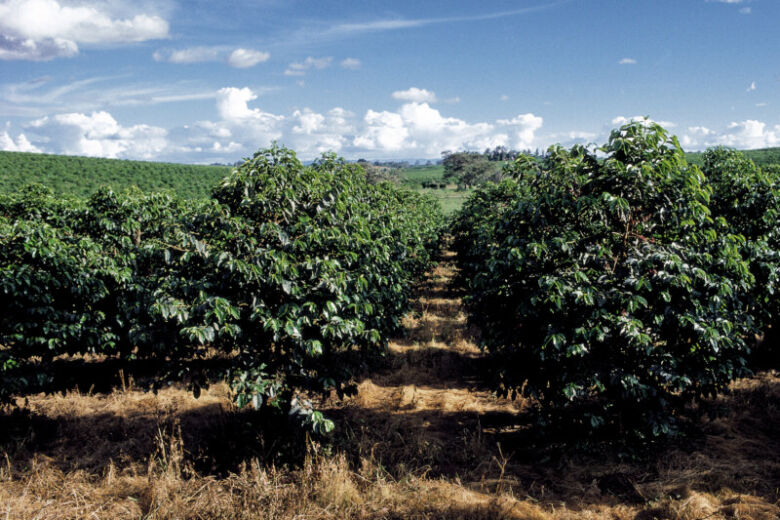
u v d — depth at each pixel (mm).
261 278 4559
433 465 5184
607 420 5355
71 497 4355
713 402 6422
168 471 4617
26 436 5684
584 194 4934
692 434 5523
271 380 4633
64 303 6160
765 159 61406
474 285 5426
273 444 5121
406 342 9836
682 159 4641
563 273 4660
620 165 4480
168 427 6031
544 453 5324
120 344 7070
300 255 4988
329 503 4227
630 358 4832
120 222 8289
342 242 4945
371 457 5004
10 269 5195
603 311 4375
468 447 5496
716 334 4262
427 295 14727
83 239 6562
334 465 4656
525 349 5312
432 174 143125
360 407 6801
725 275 4797
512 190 10078
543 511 4156
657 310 4535
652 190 4602
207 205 4902
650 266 4328
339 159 6203
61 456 5328
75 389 7344
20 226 5512
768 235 6344
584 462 5016
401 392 7270
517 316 5191
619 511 4074
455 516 4035
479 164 92062
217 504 4051
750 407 6289
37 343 5688
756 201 6758
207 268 4816
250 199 4801
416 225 12602
